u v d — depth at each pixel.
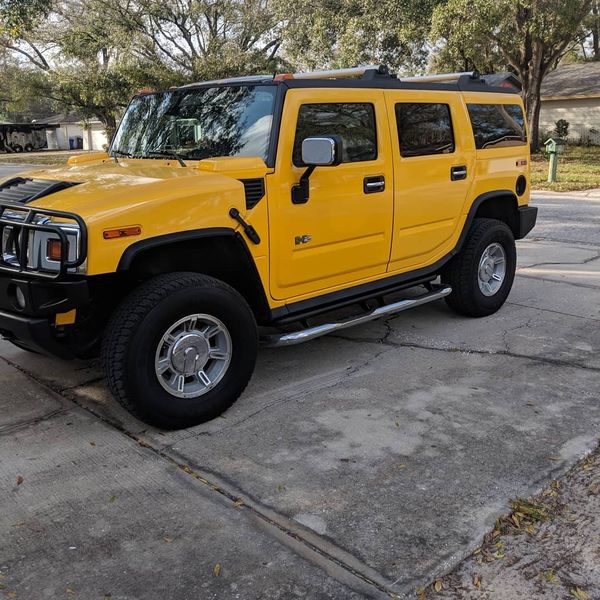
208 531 2.92
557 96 31.86
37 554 2.79
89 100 32.59
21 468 3.48
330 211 4.40
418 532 2.88
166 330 3.66
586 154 26.20
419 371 4.73
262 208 4.01
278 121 4.06
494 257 6.00
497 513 3.01
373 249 4.82
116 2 28.97
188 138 4.46
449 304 5.93
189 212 3.66
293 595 2.53
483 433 3.77
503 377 4.59
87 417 4.08
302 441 3.72
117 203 3.48
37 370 4.84
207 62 29.11
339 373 4.73
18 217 3.65
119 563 2.72
